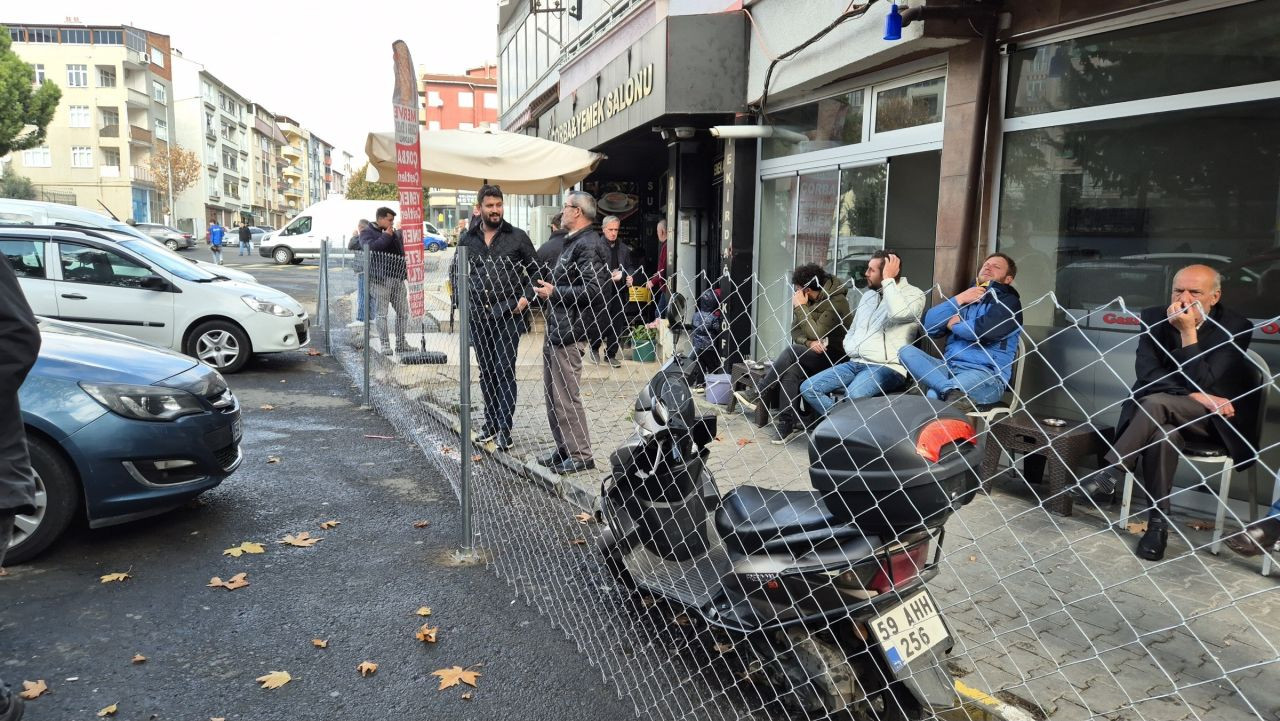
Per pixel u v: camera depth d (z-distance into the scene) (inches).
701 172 423.5
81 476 168.6
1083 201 220.7
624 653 136.4
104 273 366.0
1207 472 187.2
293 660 133.3
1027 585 154.1
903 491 94.0
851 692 106.5
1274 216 183.5
